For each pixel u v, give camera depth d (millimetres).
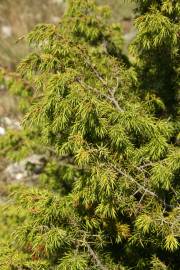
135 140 4820
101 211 4613
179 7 4770
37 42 5070
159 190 4652
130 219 5047
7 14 12438
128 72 5387
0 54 11023
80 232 4746
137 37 4949
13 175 8508
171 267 5152
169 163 4469
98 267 4684
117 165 4516
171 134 5117
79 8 5918
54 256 4938
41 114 4582
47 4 12781
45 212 4602
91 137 4617
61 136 4801
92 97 4355
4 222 6324
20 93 6578
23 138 6664
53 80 4461
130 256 5234
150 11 4918
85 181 4711
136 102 5254
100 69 5410
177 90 5609
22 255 4930
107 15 6273
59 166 6410
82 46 5219
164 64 5488
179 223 4426
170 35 4789
